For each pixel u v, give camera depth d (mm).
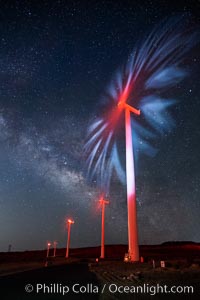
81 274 14625
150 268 16141
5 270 19312
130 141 29562
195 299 7383
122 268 17547
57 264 26125
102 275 13617
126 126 30516
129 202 26578
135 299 7426
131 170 28172
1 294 8367
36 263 30844
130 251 24562
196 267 15930
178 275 12227
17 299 7578
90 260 34750
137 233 25266
